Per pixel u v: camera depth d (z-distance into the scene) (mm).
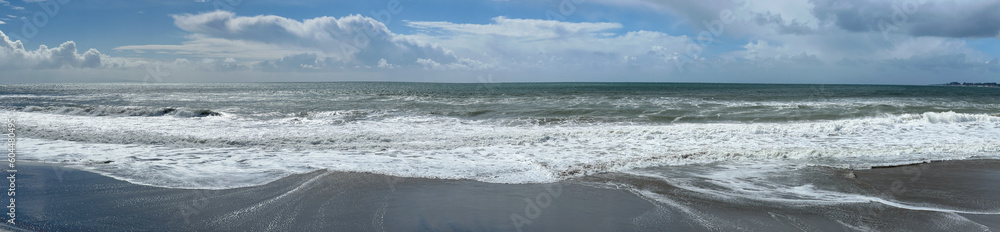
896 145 10570
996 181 7141
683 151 9836
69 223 4871
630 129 12594
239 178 7078
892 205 5852
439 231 4727
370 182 6855
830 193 6438
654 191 6457
